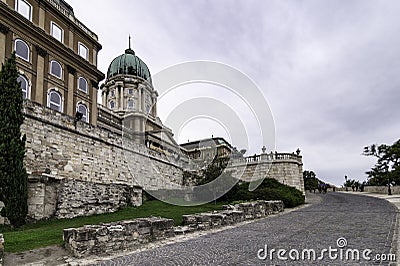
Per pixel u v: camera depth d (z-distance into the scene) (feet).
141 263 28.81
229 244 36.76
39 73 95.81
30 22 92.89
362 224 50.60
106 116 144.77
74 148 83.30
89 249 32.65
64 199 60.95
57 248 34.30
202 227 49.60
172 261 29.07
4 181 51.49
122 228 36.22
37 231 45.34
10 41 87.40
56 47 102.58
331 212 73.41
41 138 74.38
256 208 68.28
